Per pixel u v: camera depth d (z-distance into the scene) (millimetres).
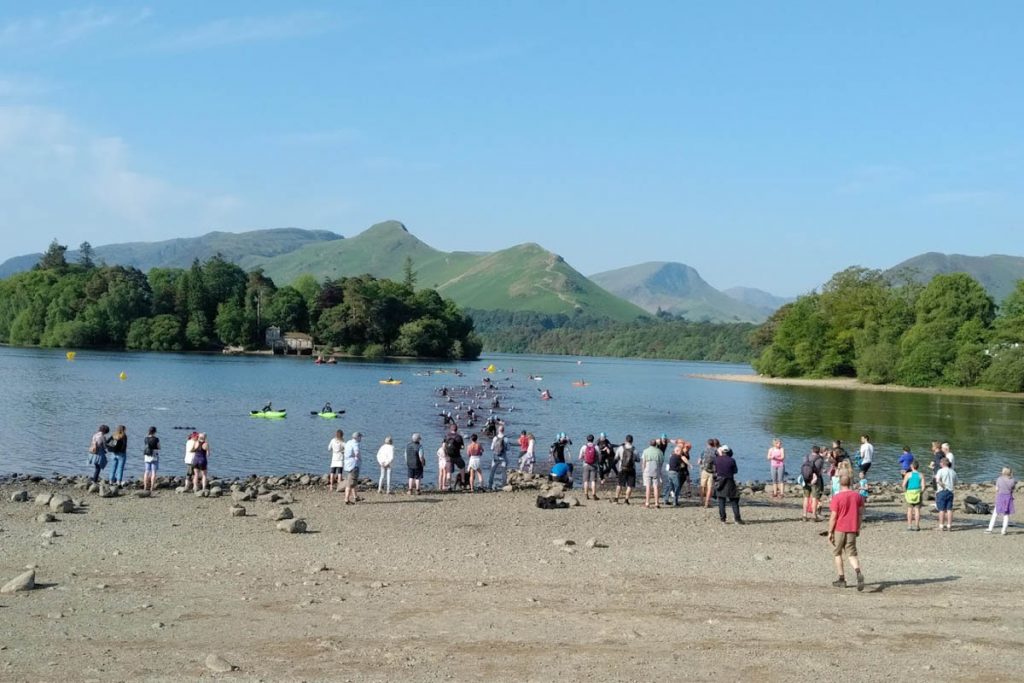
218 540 27750
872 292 184250
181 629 17984
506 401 110625
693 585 22938
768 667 16047
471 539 29156
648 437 74312
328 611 19562
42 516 29969
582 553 27000
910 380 157375
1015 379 139875
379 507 36469
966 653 17141
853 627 18969
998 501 32750
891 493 45062
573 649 17031
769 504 40531
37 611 18953
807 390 152750
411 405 98062
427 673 15477
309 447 60688
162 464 51688
